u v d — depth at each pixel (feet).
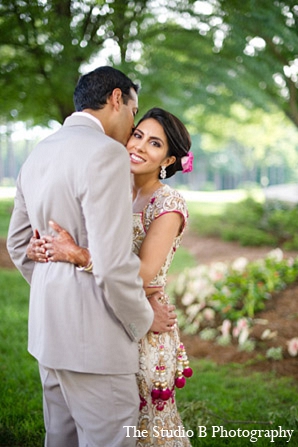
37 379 13.76
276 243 37.09
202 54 23.98
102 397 6.77
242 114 42.78
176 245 7.75
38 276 7.02
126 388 6.89
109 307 6.70
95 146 6.40
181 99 30.37
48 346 6.71
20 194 7.51
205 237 41.63
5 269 28.94
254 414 11.83
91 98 7.14
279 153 127.44
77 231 6.63
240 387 13.75
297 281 20.81
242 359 16.16
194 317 19.43
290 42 17.75
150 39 22.35
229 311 18.80
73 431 7.52
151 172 7.81
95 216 6.18
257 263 21.54
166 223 7.36
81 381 6.74
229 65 24.06
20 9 16.67
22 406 11.96
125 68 20.17
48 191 6.64
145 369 7.59
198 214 53.16
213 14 18.85
